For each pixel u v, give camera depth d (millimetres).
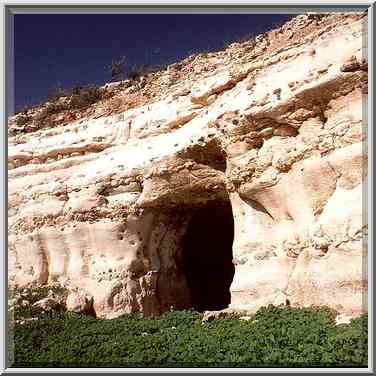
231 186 12172
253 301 11156
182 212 15141
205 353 9180
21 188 16703
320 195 10359
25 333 12047
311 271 10031
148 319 12711
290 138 11141
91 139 16391
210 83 14062
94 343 11031
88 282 14609
